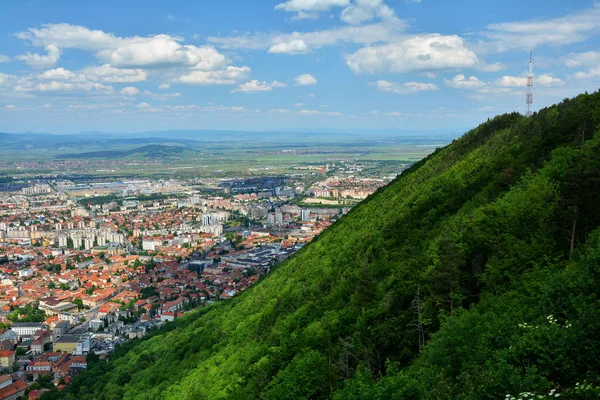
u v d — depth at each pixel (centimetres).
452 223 11844
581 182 8731
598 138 11419
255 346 14788
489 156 15650
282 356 11369
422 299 9450
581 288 6988
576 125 13862
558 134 14125
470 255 10069
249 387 11369
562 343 6119
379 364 9088
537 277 8138
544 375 6153
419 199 15638
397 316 9600
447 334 7512
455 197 14550
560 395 5600
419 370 7488
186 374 17412
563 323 6875
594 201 8688
